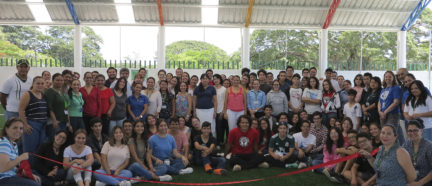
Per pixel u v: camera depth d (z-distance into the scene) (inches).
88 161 177.6
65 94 218.5
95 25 531.2
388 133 128.1
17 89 197.6
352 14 531.8
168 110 268.8
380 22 545.6
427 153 140.6
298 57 587.2
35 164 177.9
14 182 143.4
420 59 838.5
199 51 572.7
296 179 194.5
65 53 653.3
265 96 277.9
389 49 610.9
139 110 251.6
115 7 512.7
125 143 196.4
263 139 247.9
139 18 528.4
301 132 234.7
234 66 569.3
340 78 318.3
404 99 220.1
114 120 242.1
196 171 213.2
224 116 275.4
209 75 317.4
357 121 251.8
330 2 508.7
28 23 522.0
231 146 232.1
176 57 571.8
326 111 269.4
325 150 214.4
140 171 187.8
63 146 185.8
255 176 200.8
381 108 241.9
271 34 583.2
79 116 221.5
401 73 236.1
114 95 244.2
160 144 209.2
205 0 506.6
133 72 559.5
